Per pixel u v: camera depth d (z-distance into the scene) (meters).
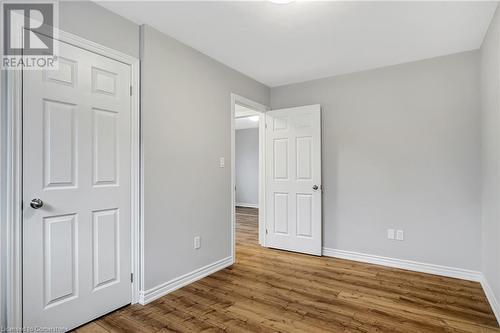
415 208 3.13
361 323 2.04
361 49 2.87
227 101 3.29
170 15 2.24
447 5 2.09
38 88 1.78
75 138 1.96
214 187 3.10
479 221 2.81
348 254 3.53
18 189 1.69
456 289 2.62
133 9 2.15
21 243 1.70
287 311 2.22
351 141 3.52
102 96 2.12
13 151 1.67
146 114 2.36
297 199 3.80
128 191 2.29
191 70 2.81
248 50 2.89
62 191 1.89
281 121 3.94
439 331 1.94
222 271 3.11
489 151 2.42
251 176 8.89
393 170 3.25
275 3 2.06
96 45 2.07
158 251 2.45
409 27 2.42
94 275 2.07
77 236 1.97
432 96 3.06
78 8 1.97
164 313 2.18
